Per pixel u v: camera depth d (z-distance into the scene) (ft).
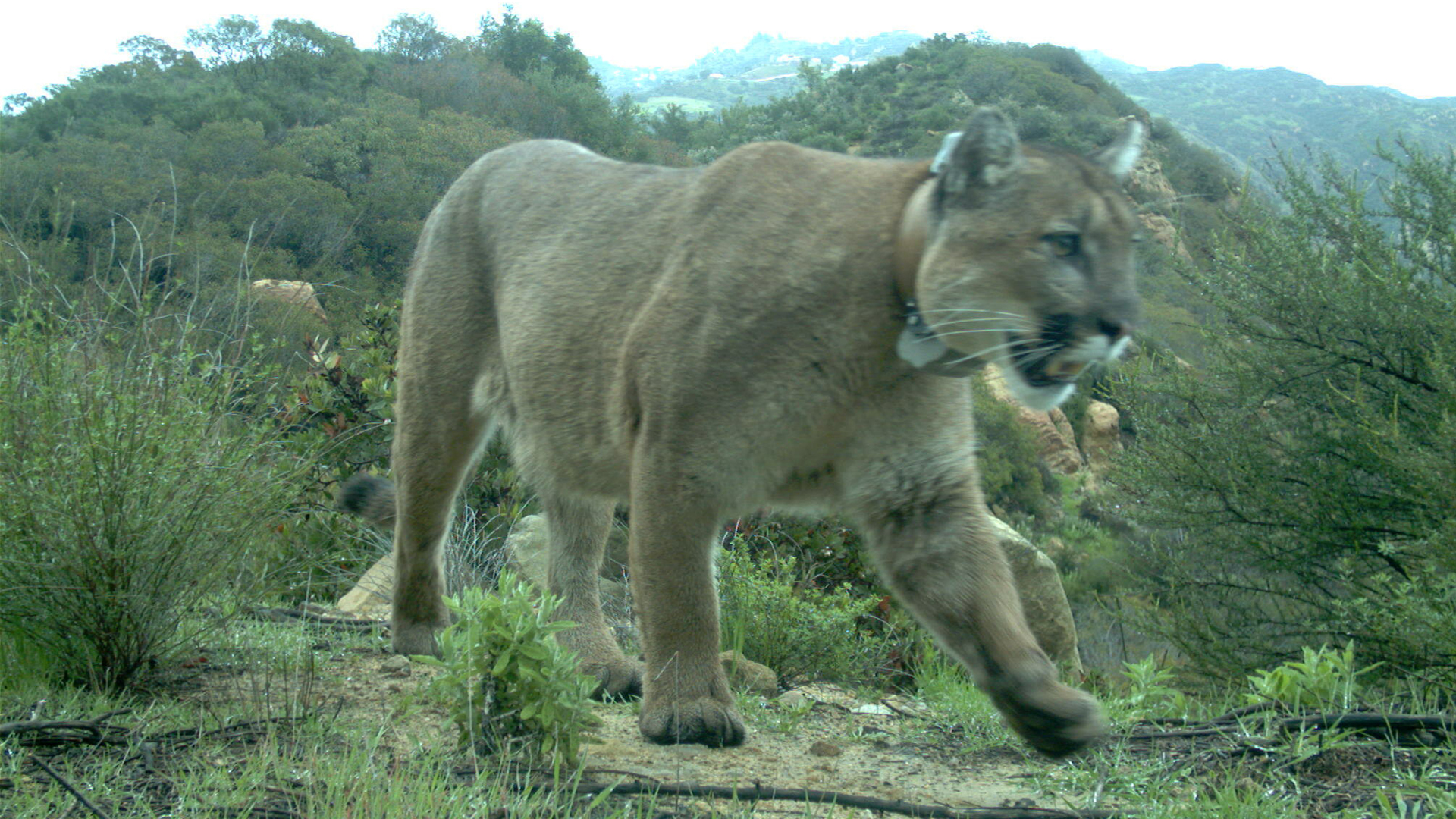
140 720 10.68
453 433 14.56
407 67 171.32
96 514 11.50
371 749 9.47
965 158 9.87
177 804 8.48
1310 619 32.17
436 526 14.85
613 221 12.75
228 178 71.15
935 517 10.71
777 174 11.23
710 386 10.66
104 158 74.23
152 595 11.80
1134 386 36.35
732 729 11.34
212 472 12.34
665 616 11.32
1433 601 23.03
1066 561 57.06
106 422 11.75
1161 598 38.24
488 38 214.69
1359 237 33.96
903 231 10.24
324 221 55.67
